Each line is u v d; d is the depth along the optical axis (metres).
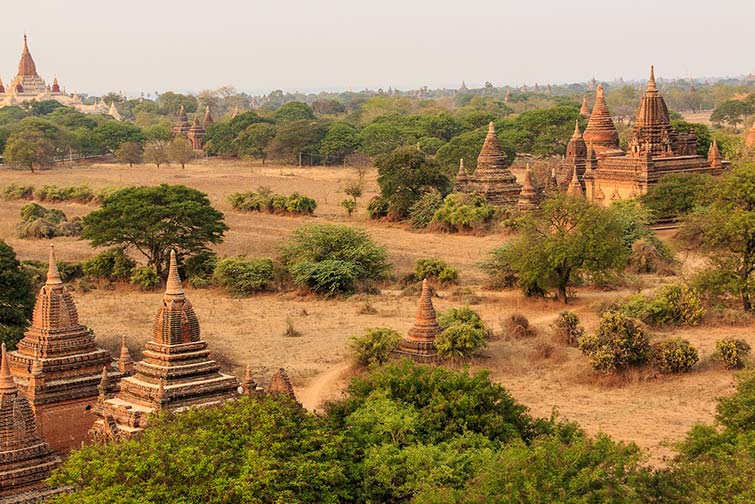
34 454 33.06
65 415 41.28
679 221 104.00
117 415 37.56
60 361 41.81
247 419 33.56
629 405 51.09
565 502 29.77
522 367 57.81
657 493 31.92
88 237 88.69
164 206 88.75
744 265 69.38
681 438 45.72
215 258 89.75
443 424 37.44
